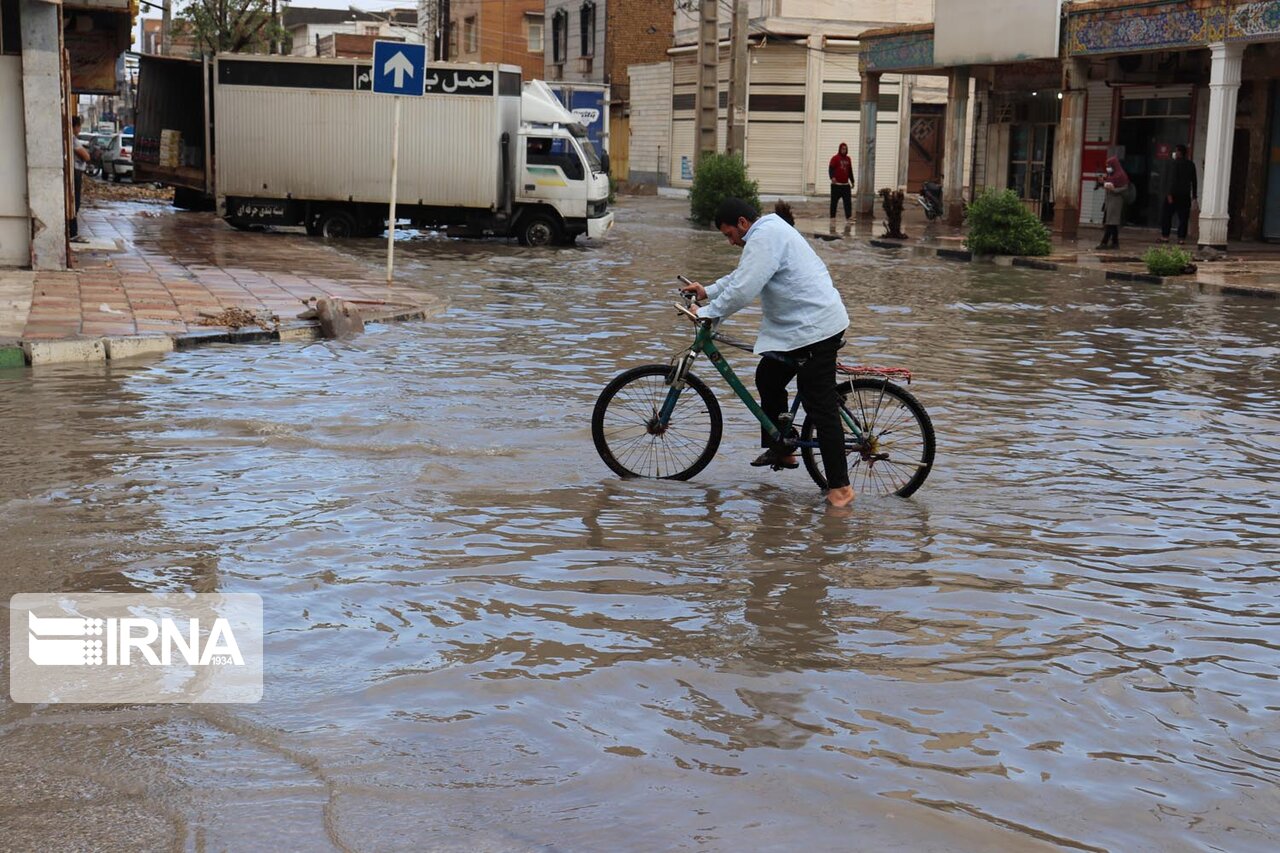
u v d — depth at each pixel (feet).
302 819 11.30
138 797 11.66
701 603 17.63
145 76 97.81
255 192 87.61
